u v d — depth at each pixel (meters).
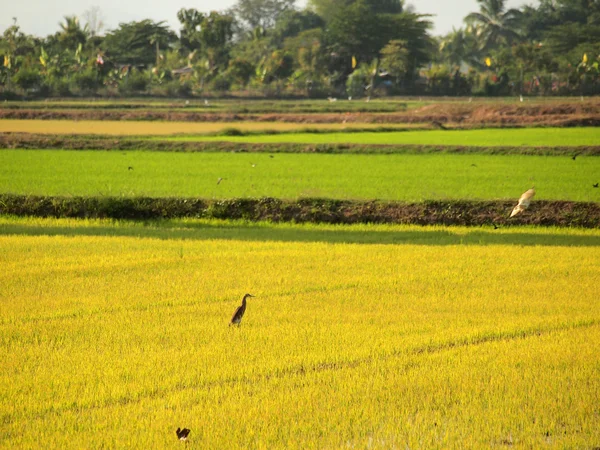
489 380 21.98
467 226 50.47
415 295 31.70
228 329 26.80
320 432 18.84
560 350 24.45
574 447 17.98
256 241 43.44
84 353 24.17
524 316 28.56
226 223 50.88
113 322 27.58
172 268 36.22
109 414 19.64
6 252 39.28
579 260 38.38
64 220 50.59
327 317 28.44
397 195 55.31
